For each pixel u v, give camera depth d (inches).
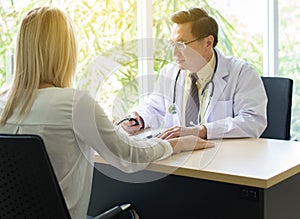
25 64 57.9
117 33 107.6
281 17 144.9
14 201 50.0
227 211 61.9
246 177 57.1
